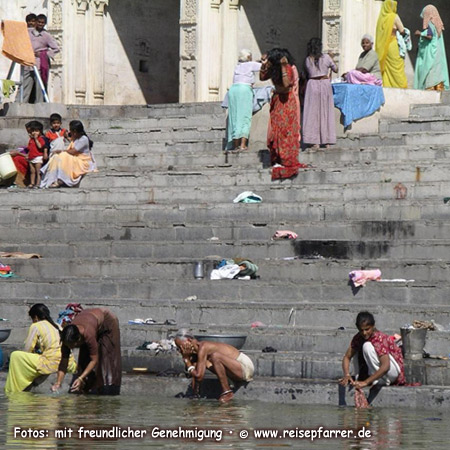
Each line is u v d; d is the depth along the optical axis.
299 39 83.50
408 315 39.78
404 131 57.16
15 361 37.72
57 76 82.06
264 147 58.16
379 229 46.84
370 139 56.22
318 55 56.12
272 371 37.47
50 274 48.78
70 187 57.44
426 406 33.81
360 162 53.34
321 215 49.62
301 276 44.88
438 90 61.28
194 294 44.88
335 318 40.69
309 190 51.78
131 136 63.78
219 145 60.16
